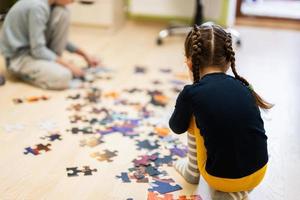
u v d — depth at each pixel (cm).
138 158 158
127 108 199
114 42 312
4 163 152
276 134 184
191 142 138
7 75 236
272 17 381
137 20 379
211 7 354
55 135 172
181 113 127
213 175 123
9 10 223
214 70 126
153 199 135
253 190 144
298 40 329
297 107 211
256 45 311
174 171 151
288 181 150
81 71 232
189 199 137
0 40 223
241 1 380
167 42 316
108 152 161
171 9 362
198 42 122
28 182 142
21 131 174
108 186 141
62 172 148
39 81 220
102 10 325
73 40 312
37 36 216
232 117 119
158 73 248
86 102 204
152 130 179
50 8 228
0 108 195
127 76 241
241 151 120
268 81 243
